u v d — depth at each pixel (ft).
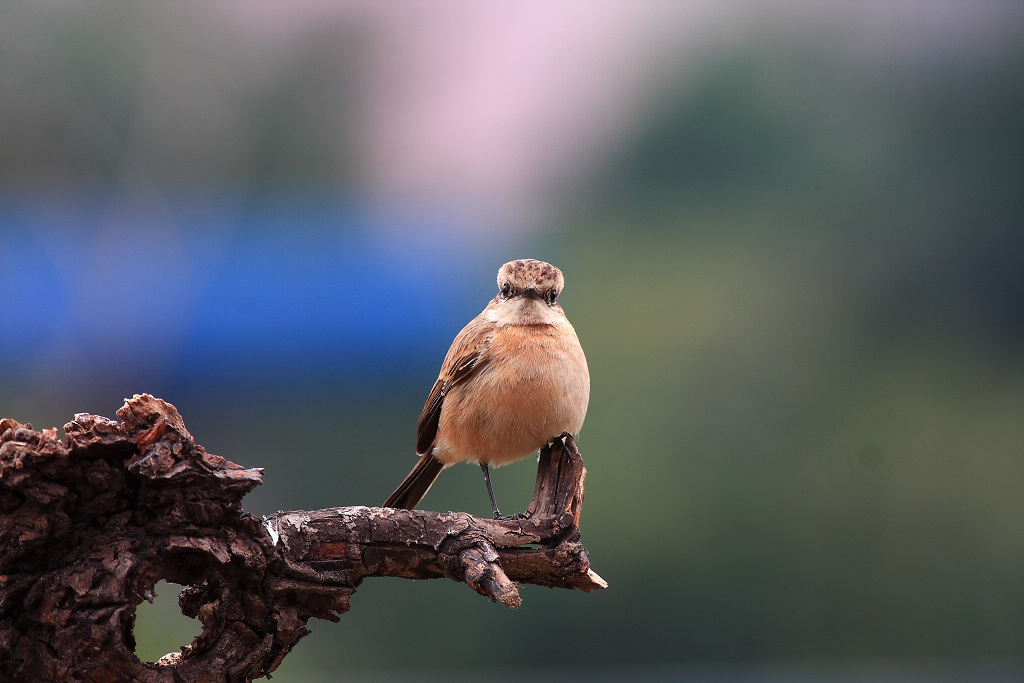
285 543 22.72
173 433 21.50
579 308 81.25
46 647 21.27
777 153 85.76
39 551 21.44
